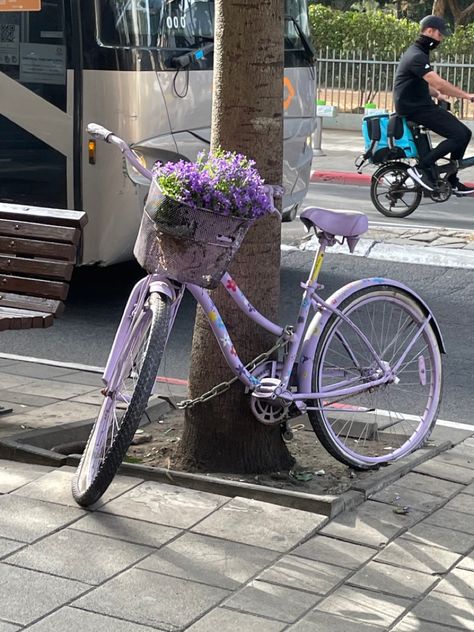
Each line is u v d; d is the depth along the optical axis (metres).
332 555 3.64
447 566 3.60
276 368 4.26
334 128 20.47
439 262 8.76
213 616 3.24
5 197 7.19
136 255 3.88
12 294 4.76
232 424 4.32
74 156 6.95
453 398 5.77
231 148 4.24
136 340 3.95
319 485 4.27
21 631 3.13
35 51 6.95
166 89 7.04
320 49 20.98
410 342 4.56
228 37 4.19
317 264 4.31
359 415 5.14
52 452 4.30
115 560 3.54
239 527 3.79
